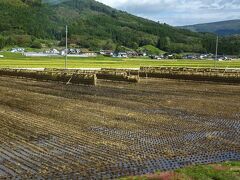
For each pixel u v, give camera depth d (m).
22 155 19.88
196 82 63.16
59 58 180.75
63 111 33.31
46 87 55.28
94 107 35.50
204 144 22.47
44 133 24.80
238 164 17.47
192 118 30.31
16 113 32.34
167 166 18.19
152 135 24.53
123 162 18.75
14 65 109.69
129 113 32.31
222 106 36.47
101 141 22.81
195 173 15.68
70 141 22.77
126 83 61.62
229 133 25.39
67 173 17.06
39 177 16.55
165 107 35.59
